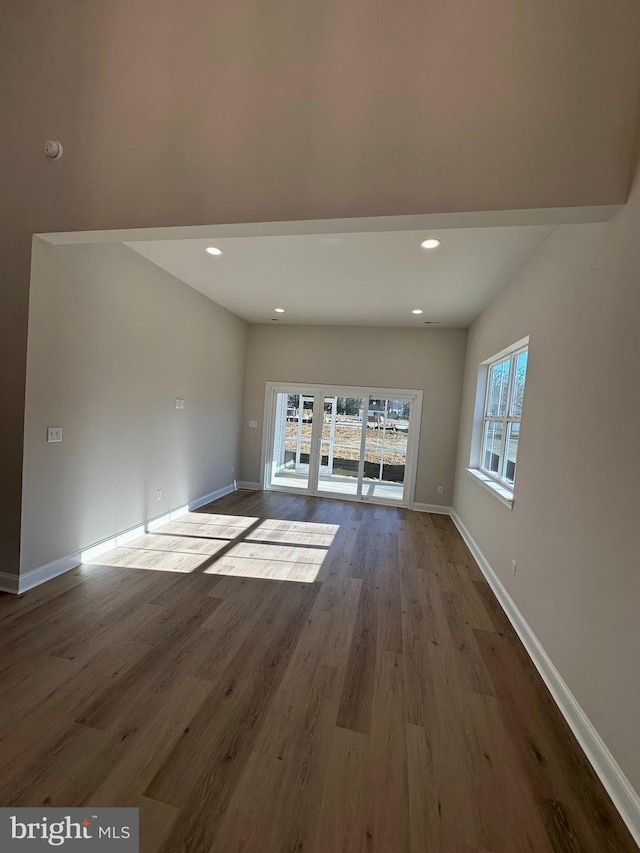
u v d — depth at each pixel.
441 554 4.05
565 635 1.98
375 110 1.90
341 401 6.26
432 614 2.80
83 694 1.84
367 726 1.75
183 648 2.24
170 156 2.17
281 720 1.75
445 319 5.20
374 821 1.34
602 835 1.35
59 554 3.05
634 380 1.56
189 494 5.01
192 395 4.84
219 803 1.37
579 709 1.78
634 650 1.45
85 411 3.19
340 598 2.97
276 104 2.02
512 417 3.47
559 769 1.60
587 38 1.68
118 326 3.47
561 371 2.26
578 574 1.91
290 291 4.40
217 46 2.09
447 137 1.82
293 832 1.29
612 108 1.67
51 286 2.74
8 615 2.47
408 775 1.52
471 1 1.79
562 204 1.72
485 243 2.80
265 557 3.69
